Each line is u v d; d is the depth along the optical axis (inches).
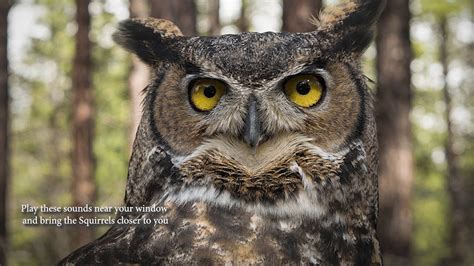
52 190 261.3
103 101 255.1
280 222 49.5
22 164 279.1
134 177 50.8
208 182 49.8
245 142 49.9
